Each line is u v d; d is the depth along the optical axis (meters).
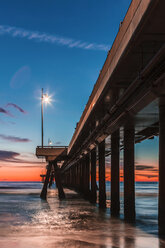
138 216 31.94
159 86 16.41
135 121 25.47
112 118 26.88
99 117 31.34
